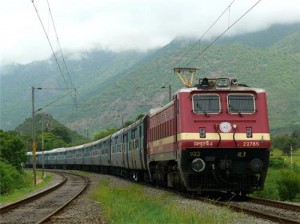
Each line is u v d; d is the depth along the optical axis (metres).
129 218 14.73
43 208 20.72
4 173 41.59
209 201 19.20
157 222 13.66
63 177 54.91
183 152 20.62
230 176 20.78
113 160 51.22
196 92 20.94
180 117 20.92
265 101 20.97
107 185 32.38
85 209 18.75
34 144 46.75
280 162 75.94
